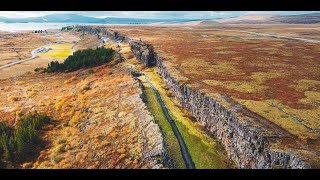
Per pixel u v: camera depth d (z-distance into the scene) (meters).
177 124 60.22
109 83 92.75
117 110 69.06
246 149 44.41
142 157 47.75
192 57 112.00
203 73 84.69
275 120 48.00
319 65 93.12
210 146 52.66
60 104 83.38
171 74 84.19
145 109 63.66
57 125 70.56
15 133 66.06
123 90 82.31
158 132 52.66
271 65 94.62
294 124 46.31
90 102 79.69
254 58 108.62
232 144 49.22
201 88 67.88
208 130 59.03
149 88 84.81
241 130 46.12
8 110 83.38
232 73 84.12
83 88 94.50
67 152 56.78
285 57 109.62
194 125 61.12
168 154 47.94
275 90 65.88
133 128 58.06
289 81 73.69
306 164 34.56
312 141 40.72
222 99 58.56
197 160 47.75
